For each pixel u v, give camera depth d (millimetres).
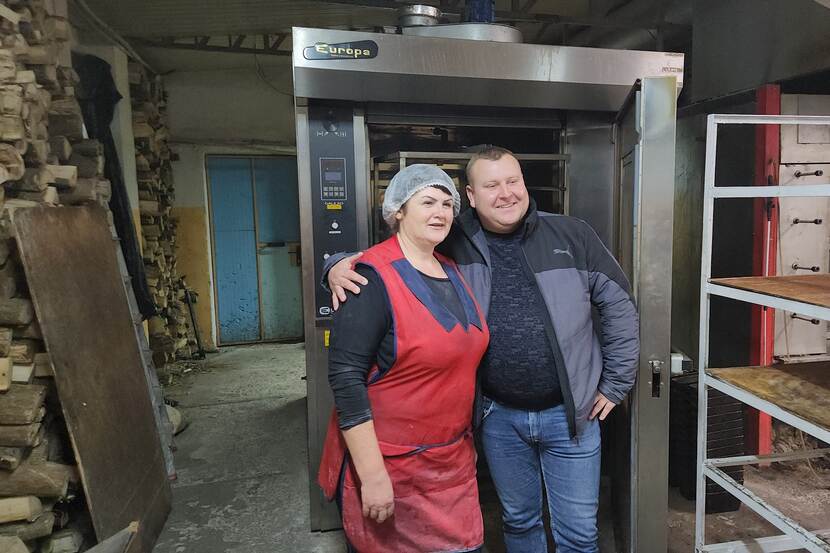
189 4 3148
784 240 2363
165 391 3850
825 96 2365
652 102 1520
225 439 3031
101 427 1839
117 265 2396
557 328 1454
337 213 1978
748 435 2467
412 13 2094
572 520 1552
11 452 1675
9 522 1687
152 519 2074
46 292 1721
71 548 1806
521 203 1435
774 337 2406
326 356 2033
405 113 2037
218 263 4977
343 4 3152
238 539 2092
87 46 3289
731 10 2670
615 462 2006
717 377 1562
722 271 2607
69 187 2357
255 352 4887
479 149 1512
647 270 1569
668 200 1546
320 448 2078
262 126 4863
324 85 1812
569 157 2180
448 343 1247
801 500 2227
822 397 1368
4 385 1684
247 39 4266
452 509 1352
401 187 1296
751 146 2404
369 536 1308
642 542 1682
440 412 1291
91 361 1893
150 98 4074
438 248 1521
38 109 2189
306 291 1990
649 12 3248
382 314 1239
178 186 4750
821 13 2172
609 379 1520
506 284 1493
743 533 2055
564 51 1921
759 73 2512
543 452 1586
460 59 1843
